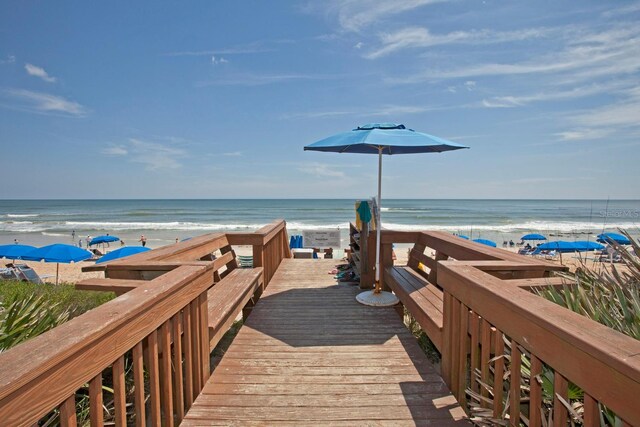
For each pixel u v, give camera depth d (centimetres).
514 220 4225
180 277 203
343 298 446
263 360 284
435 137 368
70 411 118
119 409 145
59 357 108
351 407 223
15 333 227
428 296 318
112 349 137
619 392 102
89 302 451
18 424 95
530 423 151
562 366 127
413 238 461
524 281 235
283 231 715
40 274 1633
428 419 211
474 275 209
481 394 196
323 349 305
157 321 173
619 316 192
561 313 141
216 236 426
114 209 6225
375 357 291
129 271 258
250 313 401
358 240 517
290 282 526
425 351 339
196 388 230
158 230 3519
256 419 211
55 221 4369
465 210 5734
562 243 1241
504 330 166
